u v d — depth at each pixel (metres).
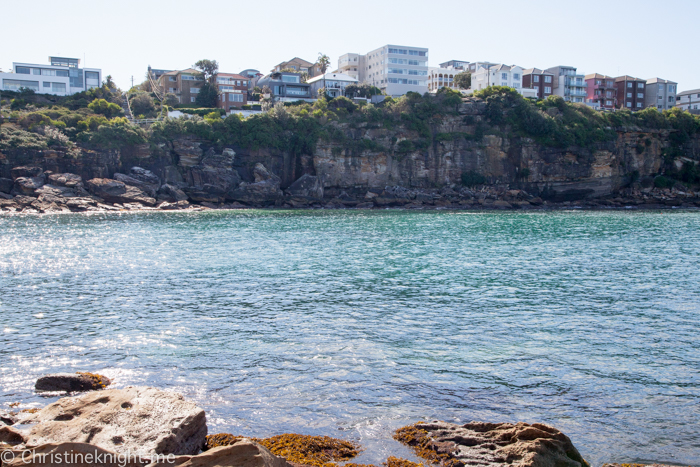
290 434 10.76
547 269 33.69
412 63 147.00
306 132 105.62
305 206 102.94
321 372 14.89
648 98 162.50
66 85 118.94
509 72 155.88
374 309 22.69
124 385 13.72
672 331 19.45
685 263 36.31
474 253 41.25
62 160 84.75
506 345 17.61
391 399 13.05
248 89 139.38
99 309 22.47
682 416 12.28
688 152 121.44
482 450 9.78
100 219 69.94
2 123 88.88
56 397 12.87
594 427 11.69
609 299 24.95
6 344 17.36
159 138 95.25
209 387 13.71
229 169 97.88
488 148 114.38
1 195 79.94
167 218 73.38
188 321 20.52
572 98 159.12
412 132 112.56
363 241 49.31
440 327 19.81
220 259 37.44
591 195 115.31
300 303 23.78
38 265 34.12
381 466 9.68
